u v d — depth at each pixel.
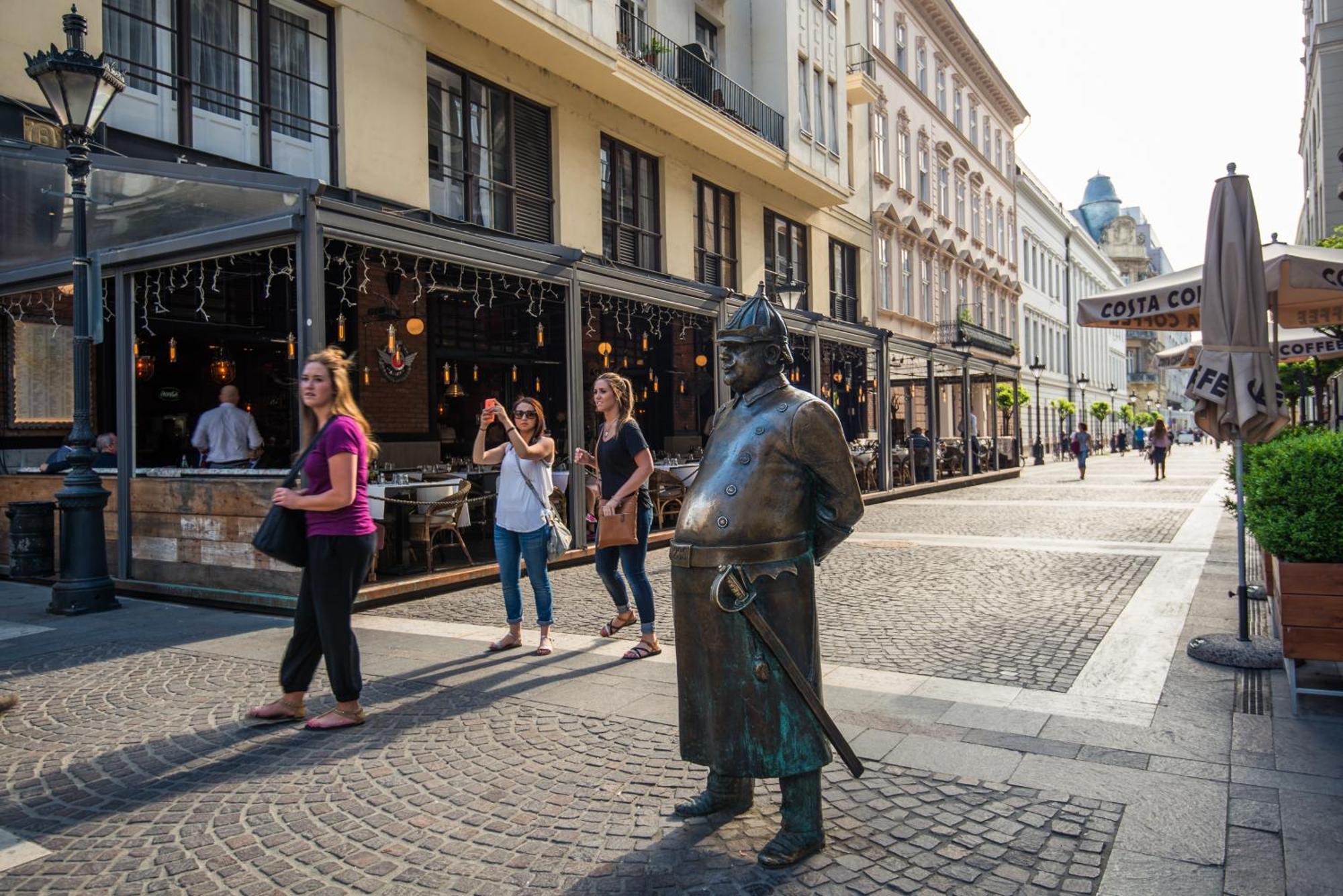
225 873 2.95
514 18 12.90
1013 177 43.09
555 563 10.13
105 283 10.28
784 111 20.77
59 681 5.32
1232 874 2.77
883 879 2.80
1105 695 4.70
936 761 3.78
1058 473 31.08
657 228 17.62
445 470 11.67
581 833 3.19
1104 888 2.72
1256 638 5.65
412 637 6.50
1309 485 4.28
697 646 3.03
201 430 10.26
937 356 23.14
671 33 18.58
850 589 8.21
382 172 11.91
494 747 4.09
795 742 2.88
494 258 9.32
